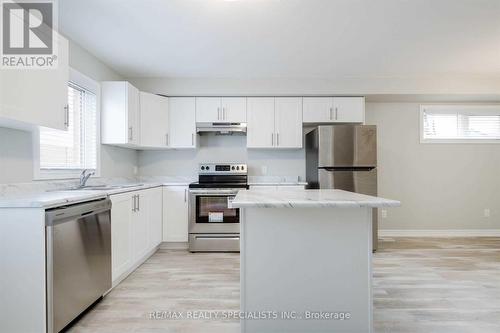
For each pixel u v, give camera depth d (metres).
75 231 1.81
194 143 3.96
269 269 1.69
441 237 4.30
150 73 3.71
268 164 4.35
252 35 2.66
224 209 3.64
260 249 1.68
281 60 3.28
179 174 4.31
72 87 2.82
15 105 1.68
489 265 3.03
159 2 2.12
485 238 4.24
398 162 4.41
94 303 2.16
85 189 2.55
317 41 2.79
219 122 3.97
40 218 1.58
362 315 1.69
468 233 4.39
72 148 2.81
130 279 2.66
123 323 1.89
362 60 3.29
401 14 2.31
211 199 3.65
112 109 3.22
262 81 3.90
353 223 1.69
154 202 3.43
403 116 4.41
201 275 2.77
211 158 4.34
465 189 4.42
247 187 3.67
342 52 3.06
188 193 3.70
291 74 3.76
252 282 1.69
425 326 1.86
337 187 3.58
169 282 2.59
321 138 3.61
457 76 3.85
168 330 1.82
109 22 2.40
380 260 3.20
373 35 2.67
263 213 1.68
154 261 3.22
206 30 2.56
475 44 2.88
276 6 2.18
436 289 2.43
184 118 3.96
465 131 4.43
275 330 1.69
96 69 3.17
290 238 1.68
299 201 1.50
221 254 3.52
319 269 1.69
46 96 1.95
